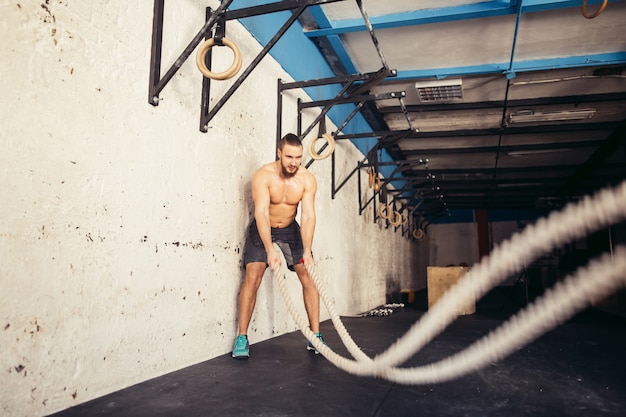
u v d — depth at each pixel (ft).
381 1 13.16
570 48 16.12
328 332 11.97
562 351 9.59
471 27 14.78
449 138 26.12
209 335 8.30
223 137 9.03
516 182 35.50
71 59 5.54
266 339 10.63
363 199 21.94
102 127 5.99
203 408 5.44
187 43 7.91
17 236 4.80
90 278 5.72
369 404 5.67
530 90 19.79
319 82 11.38
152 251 6.88
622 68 17.43
